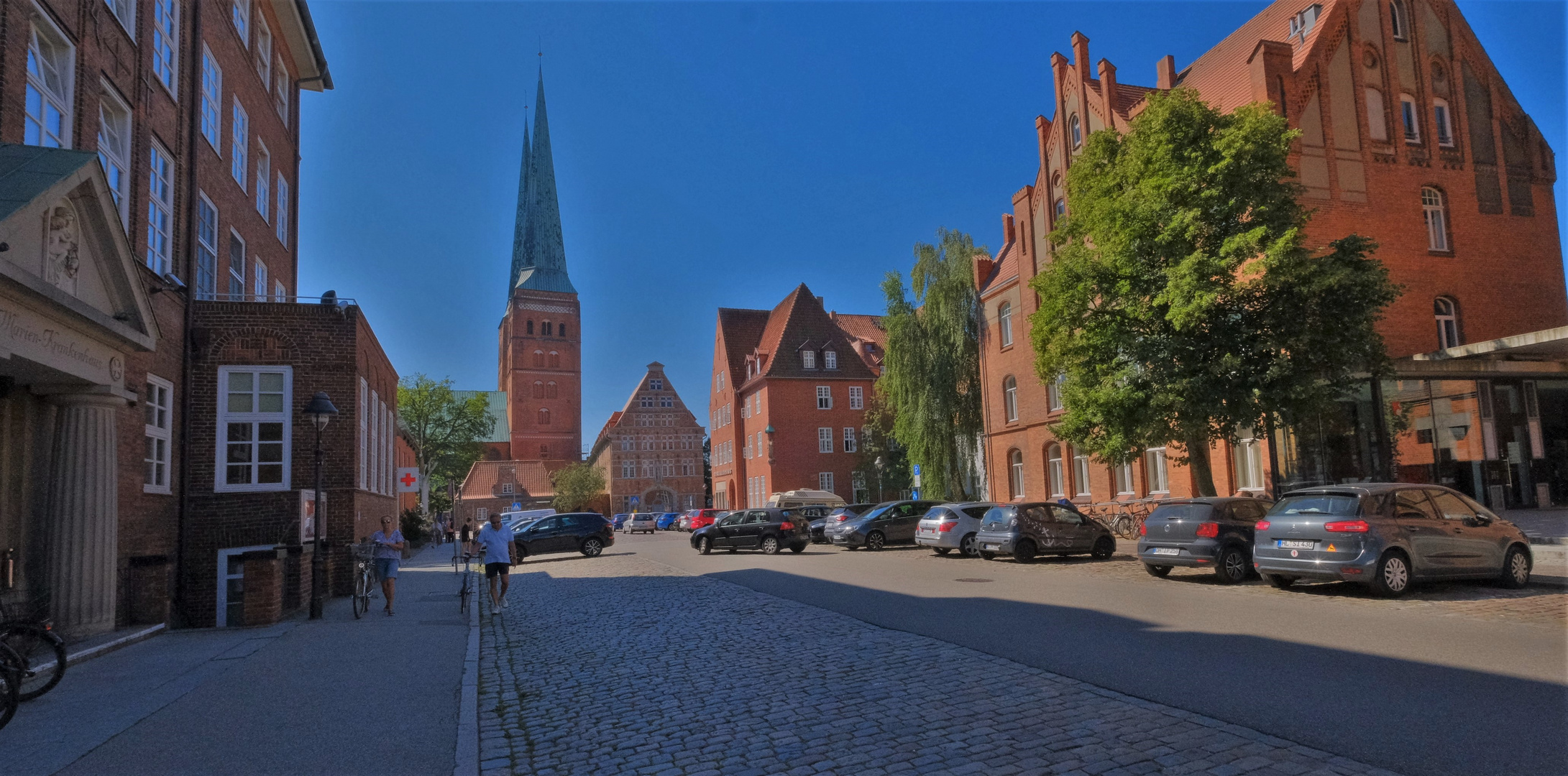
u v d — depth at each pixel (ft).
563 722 23.09
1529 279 82.33
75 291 31.22
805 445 199.82
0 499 34.22
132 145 45.42
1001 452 117.39
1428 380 70.08
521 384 359.87
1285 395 51.21
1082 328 58.90
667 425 291.79
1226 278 53.11
